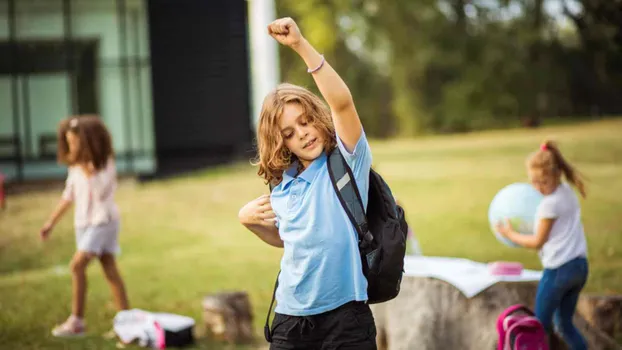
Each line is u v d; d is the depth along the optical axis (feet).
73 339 20.06
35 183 57.00
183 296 25.52
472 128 108.78
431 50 110.01
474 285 16.02
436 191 46.68
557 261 15.07
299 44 9.75
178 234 37.37
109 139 20.56
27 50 59.36
